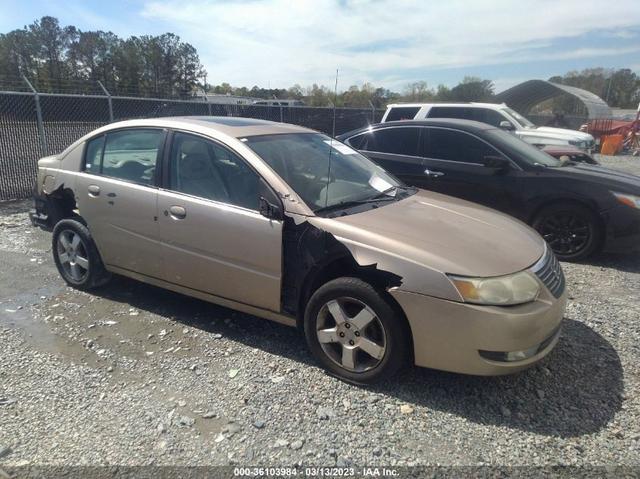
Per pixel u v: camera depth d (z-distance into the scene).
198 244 3.72
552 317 2.97
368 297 3.03
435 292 2.86
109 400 3.04
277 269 3.38
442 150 6.54
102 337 3.84
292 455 2.59
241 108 13.45
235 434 2.74
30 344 3.72
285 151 3.86
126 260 4.28
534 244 3.38
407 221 3.36
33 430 2.75
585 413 2.95
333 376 3.31
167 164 3.94
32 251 5.96
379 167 4.56
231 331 3.97
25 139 9.10
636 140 23.50
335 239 3.16
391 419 2.88
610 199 5.49
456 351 2.88
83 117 10.05
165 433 2.74
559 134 11.54
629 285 5.09
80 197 4.45
